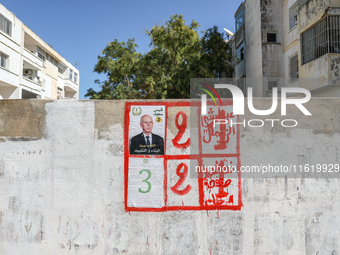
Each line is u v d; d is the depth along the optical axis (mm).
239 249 2840
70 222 2857
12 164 2895
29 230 2854
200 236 2852
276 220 2863
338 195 2879
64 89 34469
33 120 2930
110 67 21516
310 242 2848
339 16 9555
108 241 2846
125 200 2867
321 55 9820
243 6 17578
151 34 17469
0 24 18078
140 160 2900
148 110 2943
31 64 22516
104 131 2916
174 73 16891
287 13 14000
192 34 16625
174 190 2885
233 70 17156
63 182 2881
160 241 2846
